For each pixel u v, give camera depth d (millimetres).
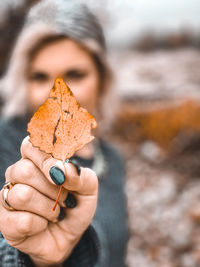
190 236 1020
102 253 274
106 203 555
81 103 575
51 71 530
